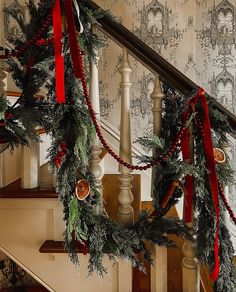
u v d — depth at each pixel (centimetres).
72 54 83
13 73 96
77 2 91
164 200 95
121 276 101
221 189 89
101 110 182
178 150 94
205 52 180
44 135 125
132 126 182
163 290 100
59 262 102
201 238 91
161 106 96
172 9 179
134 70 180
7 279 170
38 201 100
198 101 89
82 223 90
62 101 81
